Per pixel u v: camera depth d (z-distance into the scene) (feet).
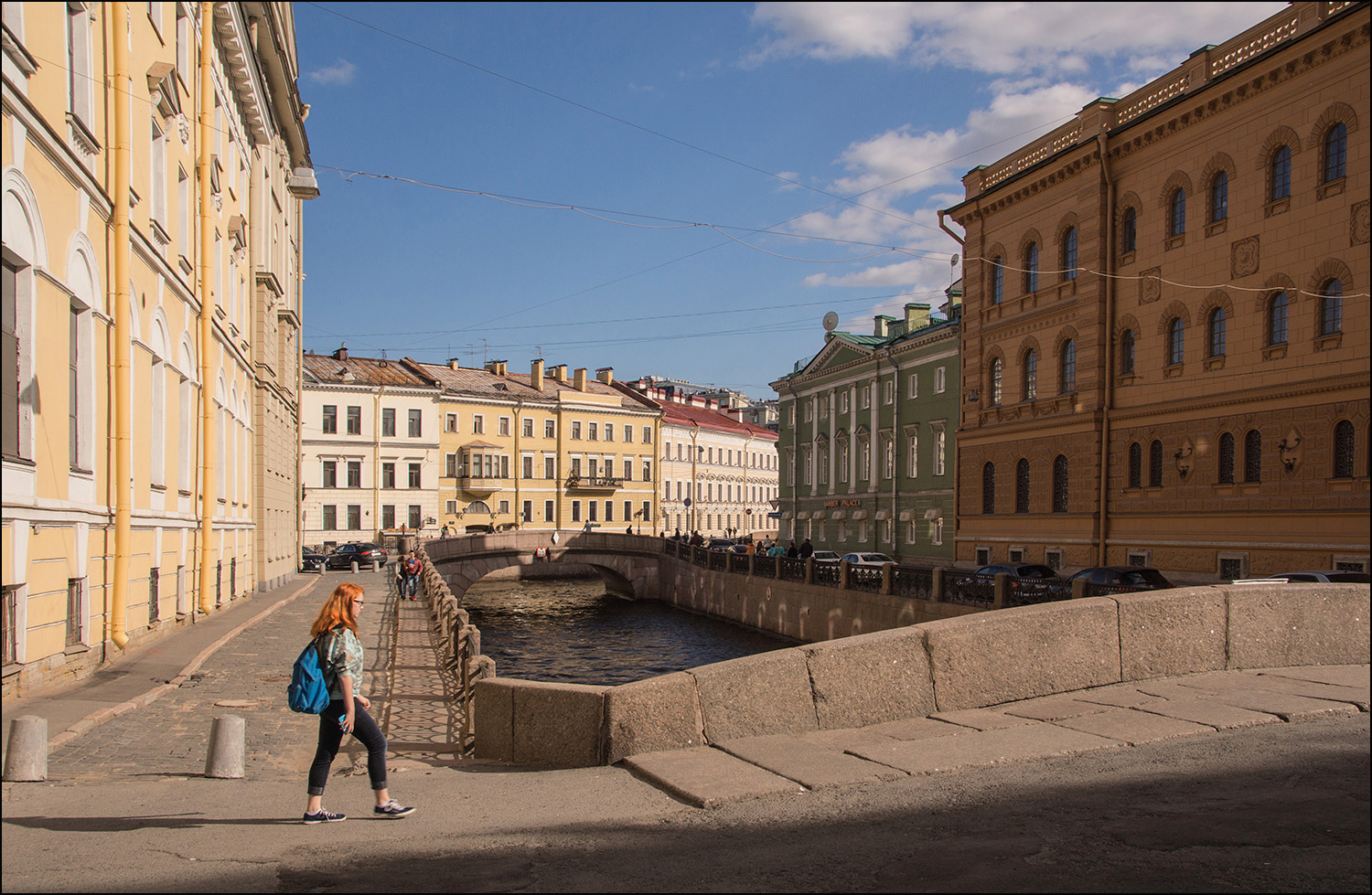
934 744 24.75
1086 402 109.09
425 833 20.02
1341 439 80.84
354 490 225.15
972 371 131.75
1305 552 82.74
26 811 22.50
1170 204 99.50
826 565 109.19
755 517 340.18
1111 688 30.58
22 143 33.96
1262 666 33.30
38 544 36.42
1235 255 91.15
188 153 62.03
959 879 15.81
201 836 20.06
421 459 233.76
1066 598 72.08
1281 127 86.53
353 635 22.03
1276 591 33.83
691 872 16.62
